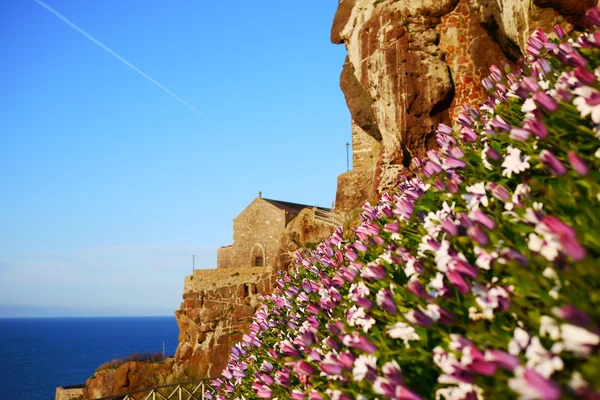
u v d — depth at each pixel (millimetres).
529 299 2311
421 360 2584
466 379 2121
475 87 15188
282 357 4887
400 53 15742
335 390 2945
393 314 3035
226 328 31000
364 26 17016
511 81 5633
